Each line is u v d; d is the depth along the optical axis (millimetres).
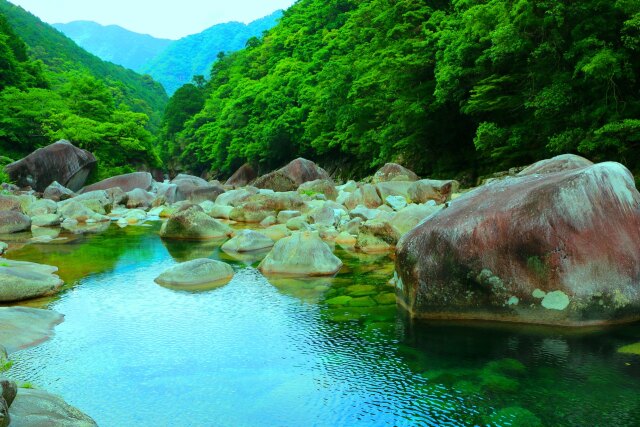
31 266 7820
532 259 4820
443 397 3570
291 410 3455
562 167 6293
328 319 5332
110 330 5117
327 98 32531
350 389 3744
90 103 42906
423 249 5285
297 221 11617
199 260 7379
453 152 25531
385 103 26328
